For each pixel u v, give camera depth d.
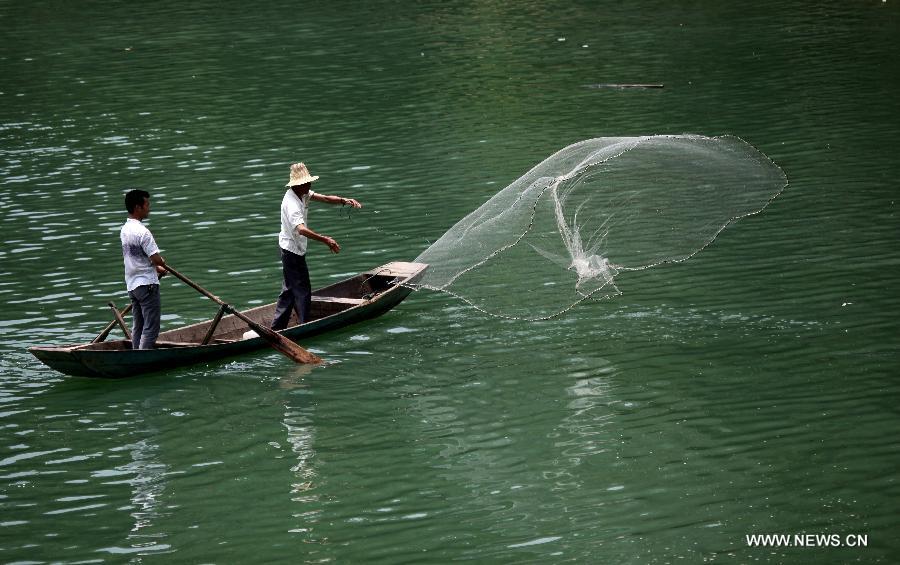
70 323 46.22
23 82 97.38
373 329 45.09
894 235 52.53
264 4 136.12
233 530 30.42
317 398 38.84
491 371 40.47
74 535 30.34
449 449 34.78
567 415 36.69
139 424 37.22
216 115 84.62
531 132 76.31
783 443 34.00
